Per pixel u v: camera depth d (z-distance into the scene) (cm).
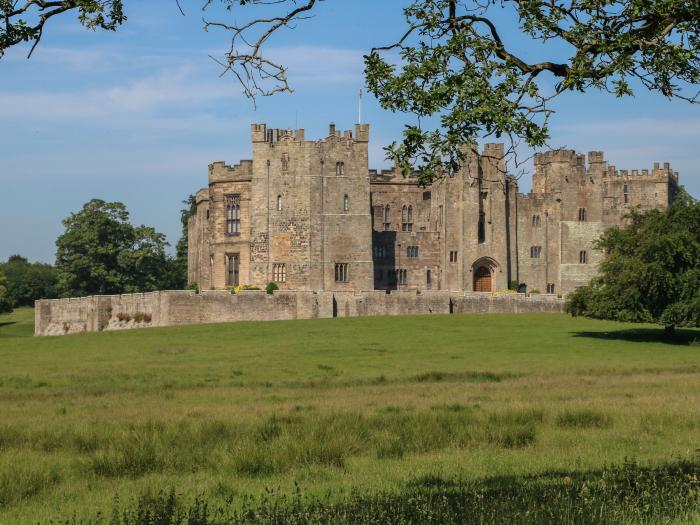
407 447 2844
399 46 2169
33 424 3400
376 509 1898
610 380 5241
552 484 2195
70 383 5528
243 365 6738
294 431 2980
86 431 3083
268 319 10688
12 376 6000
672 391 4494
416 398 4269
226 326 9888
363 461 2648
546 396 4269
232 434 2973
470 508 1898
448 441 2941
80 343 9050
